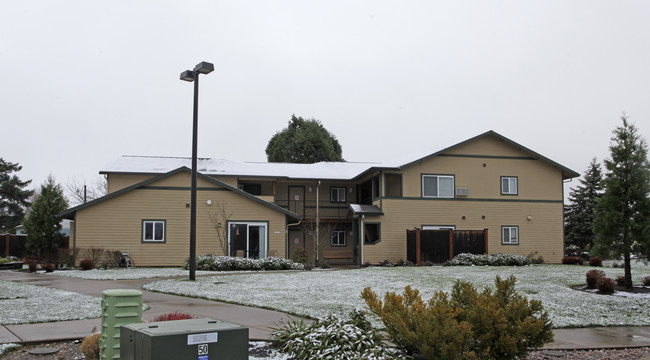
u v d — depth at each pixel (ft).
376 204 105.19
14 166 179.42
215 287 53.26
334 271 75.92
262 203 92.73
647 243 55.21
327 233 110.83
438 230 96.78
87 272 73.05
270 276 65.82
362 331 25.02
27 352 26.32
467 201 106.52
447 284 57.41
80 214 86.89
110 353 21.56
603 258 59.16
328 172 119.96
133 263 86.94
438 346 22.25
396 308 25.32
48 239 98.89
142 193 88.94
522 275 68.59
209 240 90.43
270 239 92.63
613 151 58.85
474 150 107.96
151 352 14.06
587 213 150.71
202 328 15.31
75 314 35.86
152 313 36.99
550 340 23.88
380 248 101.86
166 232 89.10
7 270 81.76
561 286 58.44
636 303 48.49
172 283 56.54
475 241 98.37
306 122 195.11
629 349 31.55
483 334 23.34
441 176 106.01
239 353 15.38
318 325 26.35
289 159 187.62
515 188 109.09
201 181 91.15
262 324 33.71
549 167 111.34
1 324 32.35
